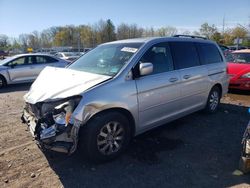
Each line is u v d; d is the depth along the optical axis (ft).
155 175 11.76
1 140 15.67
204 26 178.29
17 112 22.09
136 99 13.29
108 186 11.01
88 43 254.88
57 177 11.68
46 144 11.57
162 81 14.66
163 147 14.51
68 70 14.64
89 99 11.57
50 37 289.53
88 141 11.93
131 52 14.28
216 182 11.19
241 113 20.84
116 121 12.68
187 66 16.93
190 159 13.16
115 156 13.04
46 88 12.85
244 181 11.24
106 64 14.33
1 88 36.37
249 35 150.20
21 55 38.96
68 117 11.30
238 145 14.78
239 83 27.66
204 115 20.10
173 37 16.84
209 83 18.93
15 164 12.80
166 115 15.43
